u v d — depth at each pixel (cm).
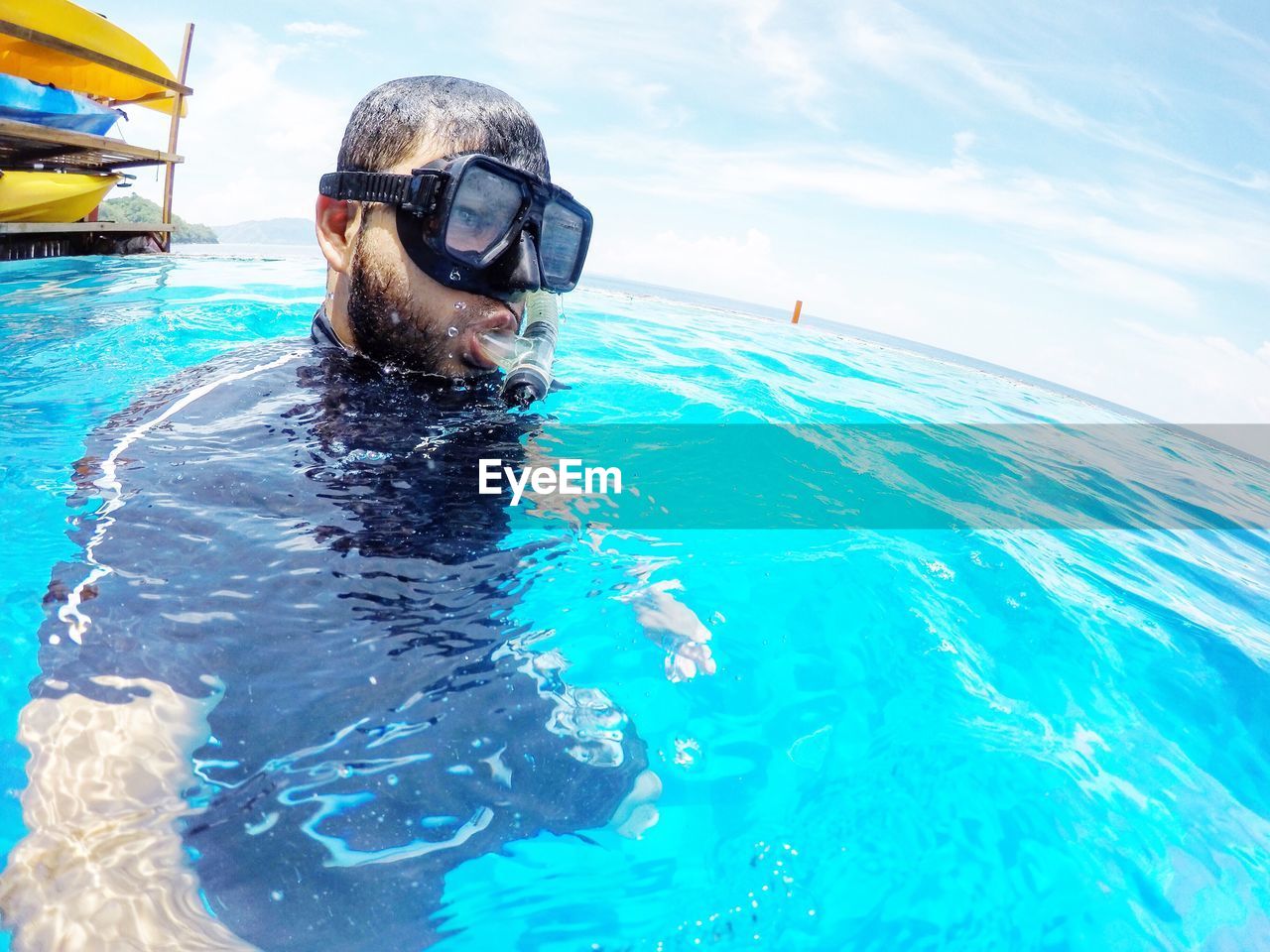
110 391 102
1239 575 115
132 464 62
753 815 51
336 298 77
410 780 46
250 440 65
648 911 44
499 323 75
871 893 47
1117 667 77
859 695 63
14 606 55
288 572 55
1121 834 55
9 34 365
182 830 42
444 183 68
